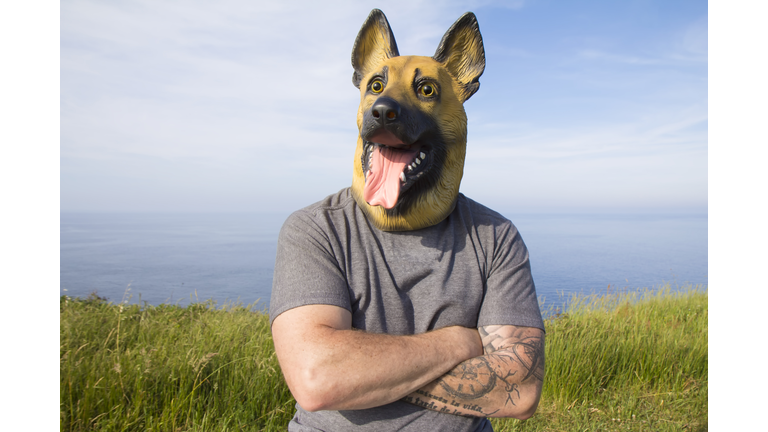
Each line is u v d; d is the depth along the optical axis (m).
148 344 4.21
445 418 1.32
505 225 1.57
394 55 1.68
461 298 1.41
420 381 1.27
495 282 1.47
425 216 1.45
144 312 5.74
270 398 3.63
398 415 1.30
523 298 1.46
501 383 1.31
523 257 1.54
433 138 1.48
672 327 6.11
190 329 4.97
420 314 1.40
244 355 4.11
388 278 1.39
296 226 1.46
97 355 3.79
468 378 1.30
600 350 4.89
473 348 1.37
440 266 1.42
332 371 1.21
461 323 1.42
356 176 1.53
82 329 4.56
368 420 1.30
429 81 1.49
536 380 1.36
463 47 1.62
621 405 4.15
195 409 3.40
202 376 3.71
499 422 3.73
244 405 3.52
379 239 1.46
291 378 1.26
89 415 3.14
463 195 1.69
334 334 1.27
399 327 1.38
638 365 4.84
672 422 3.84
